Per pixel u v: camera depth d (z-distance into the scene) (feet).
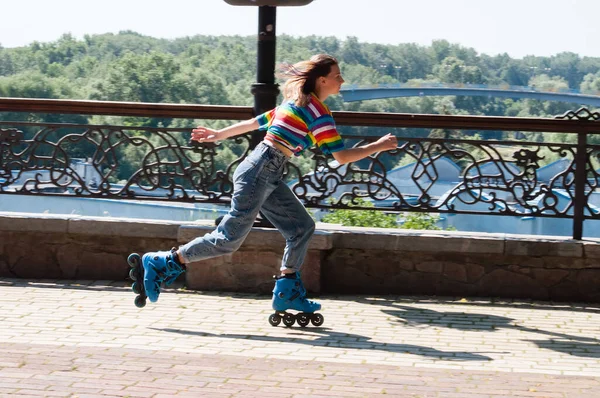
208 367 20.21
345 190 30.48
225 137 25.79
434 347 23.18
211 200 30.42
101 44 292.61
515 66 416.05
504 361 21.80
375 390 18.69
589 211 30.14
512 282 30.17
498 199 30.04
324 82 24.27
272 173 24.32
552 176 31.17
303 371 20.12
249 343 23.00
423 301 29.45
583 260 29.73
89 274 31.40
